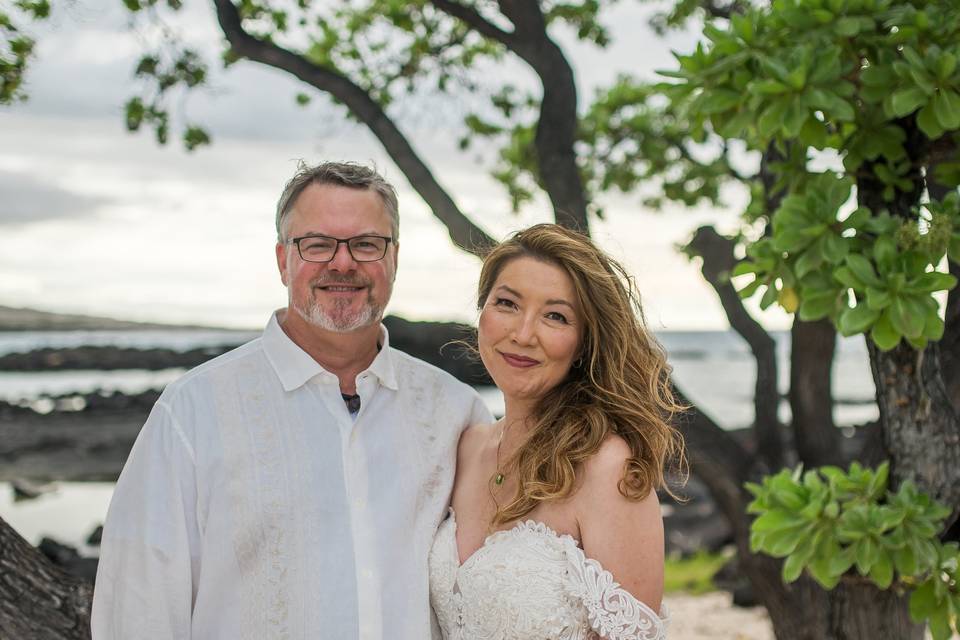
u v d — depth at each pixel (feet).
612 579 7.83
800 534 10.84
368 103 16.63
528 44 17.07
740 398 126.11
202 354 182.19
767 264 10.87
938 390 11.75
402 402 8.81
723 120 11.40
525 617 7.85
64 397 101.96
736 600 29.09
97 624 7.80
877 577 10.75
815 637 16.58
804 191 11.80
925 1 10.75
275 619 7.79
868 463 12.64
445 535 8.66
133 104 18.01
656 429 8.48
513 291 8.50
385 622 8.02
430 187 16.43
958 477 11.40
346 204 8.20
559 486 8.11
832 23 10.58
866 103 11.16
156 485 7.75
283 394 8.26
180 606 7.72
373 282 8.27
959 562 10.85
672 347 368.48
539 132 17.30
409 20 20.85
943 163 11.50
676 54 11.05
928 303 9.71
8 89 13.44
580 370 8.93
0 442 66.39
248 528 7.85
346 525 8.09
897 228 10.34
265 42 16.76
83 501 50.14
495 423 9.29
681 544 41.01
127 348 194.90
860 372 199.52
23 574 8.80
